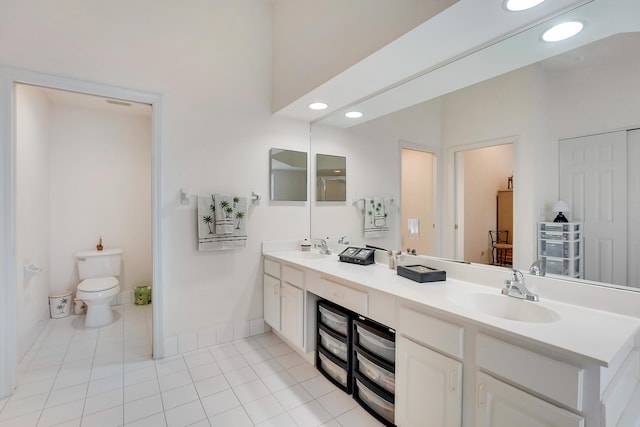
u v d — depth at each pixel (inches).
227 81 106.0
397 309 61.6
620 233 49.2
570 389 37.9
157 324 94.9
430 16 56.1
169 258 96.7
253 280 112.3
